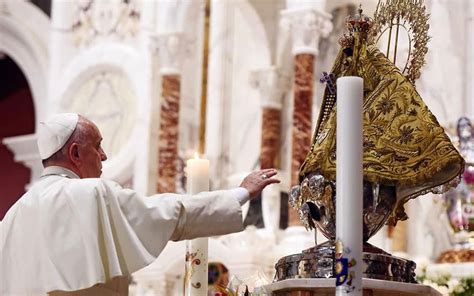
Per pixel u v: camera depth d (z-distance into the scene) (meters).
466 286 6.29
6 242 4.52
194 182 4.64
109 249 4.25
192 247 4.69
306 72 11.42
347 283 3.60
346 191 3.65
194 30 13.50
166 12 13.05
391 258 4.13
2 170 17.39
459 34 10.18
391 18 4.72
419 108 4.29
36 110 16.05
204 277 4.67
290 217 11.20
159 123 13.18
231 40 13.10
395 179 4.17
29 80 16.20
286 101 12.91
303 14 11.48
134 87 13.48
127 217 4.29
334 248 4.01
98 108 13.87
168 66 12.95
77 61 14.18
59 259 4.30
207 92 13.30
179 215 4.29
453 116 9.97
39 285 4.35
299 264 4.19
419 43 4.71
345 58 4.48
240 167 12.79
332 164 4.23
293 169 11.30
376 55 4.46
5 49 16.62
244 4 12.93
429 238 10.16
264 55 12.93
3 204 17.30
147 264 4.22
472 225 8.12
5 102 17.58
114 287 4.46
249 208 11.55
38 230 4.41
